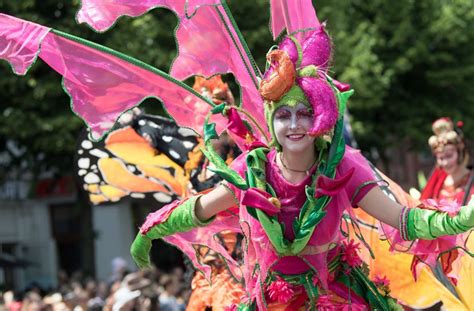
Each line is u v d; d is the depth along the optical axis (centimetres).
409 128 2938
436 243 455
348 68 2528
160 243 3125
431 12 2936
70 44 490
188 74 516
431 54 2936
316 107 422
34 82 2202
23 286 3169
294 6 470
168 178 693
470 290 581
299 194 435
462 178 808
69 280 2623
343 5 2583
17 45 482
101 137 498
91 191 713
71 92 493
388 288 471
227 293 638
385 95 2792
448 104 3020
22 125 2223
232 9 2200
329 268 454
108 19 496
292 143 428
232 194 451
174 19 2198
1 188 3070
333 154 433
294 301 453
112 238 3228
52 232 3275
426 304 582
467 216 416
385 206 441
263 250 447
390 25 2900
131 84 498
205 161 670
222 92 659
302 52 439
